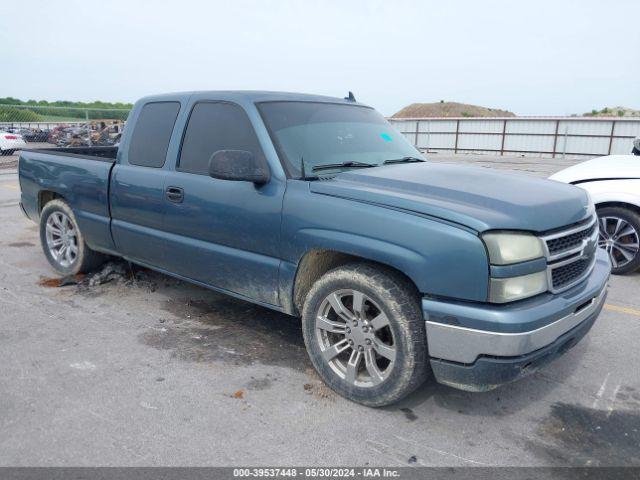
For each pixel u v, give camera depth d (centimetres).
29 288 507
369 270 296
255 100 375
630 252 568
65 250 541
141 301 476
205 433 280
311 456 264
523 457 266
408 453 268
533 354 266
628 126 2619
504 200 286
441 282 267
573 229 296
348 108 431
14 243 690
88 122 2111
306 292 344
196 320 435
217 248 374
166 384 330
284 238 328
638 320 450
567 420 301
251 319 439
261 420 294
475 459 264
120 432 279
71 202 504
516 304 265
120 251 470
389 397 295
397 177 328
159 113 432
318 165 349
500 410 310
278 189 334
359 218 293
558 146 2791
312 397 319
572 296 288
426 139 3183
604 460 265
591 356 381
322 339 326
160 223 414
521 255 264
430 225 270
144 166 430
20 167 571
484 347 261
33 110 2003
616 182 568
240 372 348
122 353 372
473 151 3034
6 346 380
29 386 325
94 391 320
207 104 398
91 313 446
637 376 352
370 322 299
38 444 268
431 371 299
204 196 374
